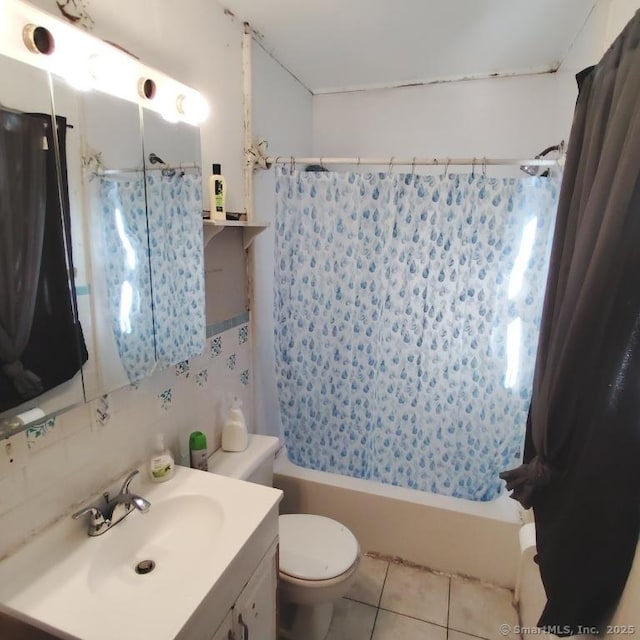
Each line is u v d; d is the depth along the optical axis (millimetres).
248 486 1293
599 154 1124
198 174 1421
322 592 1432
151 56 1254
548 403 1173
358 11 1611
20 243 925
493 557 1859
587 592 1056
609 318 990
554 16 1626
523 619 1665
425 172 2467
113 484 1212
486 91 2283
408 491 1988
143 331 1275
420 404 1944
